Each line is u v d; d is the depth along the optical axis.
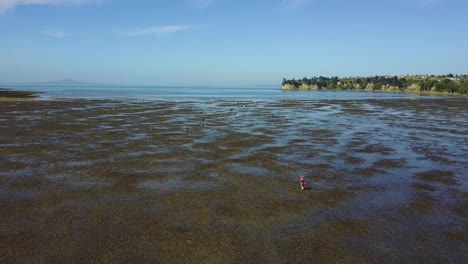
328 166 21.59
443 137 33.03
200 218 13.55
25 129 33.47
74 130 33.47
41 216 13.48
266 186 17.58
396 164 22.31
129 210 14.21
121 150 25.03
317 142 29.44
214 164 21.56
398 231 12.66
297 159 23.30
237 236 12.11
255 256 10.82
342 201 15.62
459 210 14.70
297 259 10.69
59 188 16.70
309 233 12.42
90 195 15.84
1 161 21.42
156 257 10.64
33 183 17.34
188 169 20.34
